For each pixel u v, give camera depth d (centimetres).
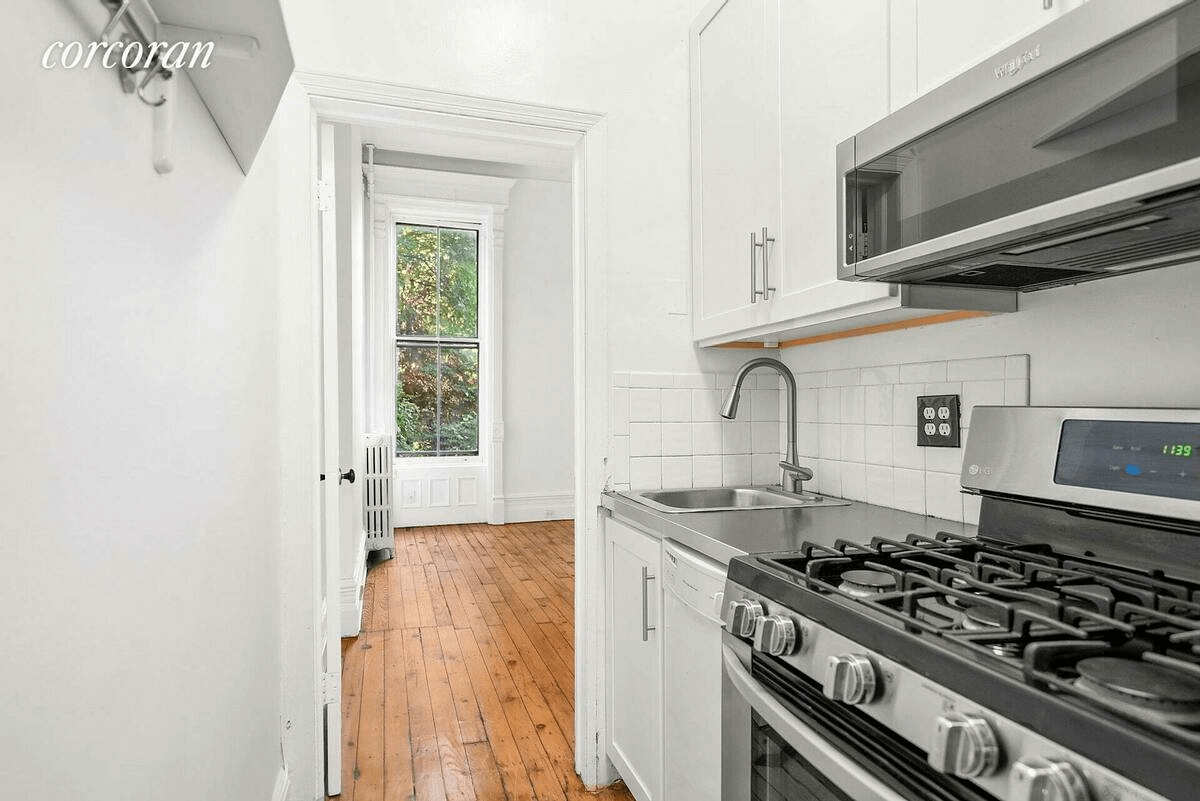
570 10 208
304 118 182
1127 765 56
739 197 189
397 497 575
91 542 63
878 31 135
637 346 215
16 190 49
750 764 121
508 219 592
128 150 72
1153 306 117
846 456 196
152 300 80
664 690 164
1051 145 87
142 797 76
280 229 180
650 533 178
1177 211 81
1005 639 76
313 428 184
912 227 111
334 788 195
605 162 211
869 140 120
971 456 135
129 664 72
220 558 113
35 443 52
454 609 365
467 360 600
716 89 202
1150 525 105
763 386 229
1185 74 72
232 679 122
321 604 196
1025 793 61
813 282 156
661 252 218
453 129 201
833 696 88
